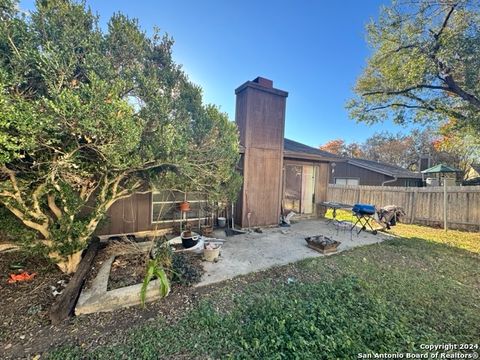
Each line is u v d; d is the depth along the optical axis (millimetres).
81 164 2943
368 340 2172
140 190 4879
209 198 5062
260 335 2188
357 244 5461
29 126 2002
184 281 3234
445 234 6840
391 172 14352
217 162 4328
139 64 3205
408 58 7184
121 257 3920
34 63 2340
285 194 8047
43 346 2039
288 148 8359
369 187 11000
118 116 2312
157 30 3527
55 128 2184
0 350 1985
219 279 3430
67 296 2645
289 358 1934
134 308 2650
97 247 4223
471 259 4547
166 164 3713
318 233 6391
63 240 3217
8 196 2807
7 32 2277
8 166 2695
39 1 2520
